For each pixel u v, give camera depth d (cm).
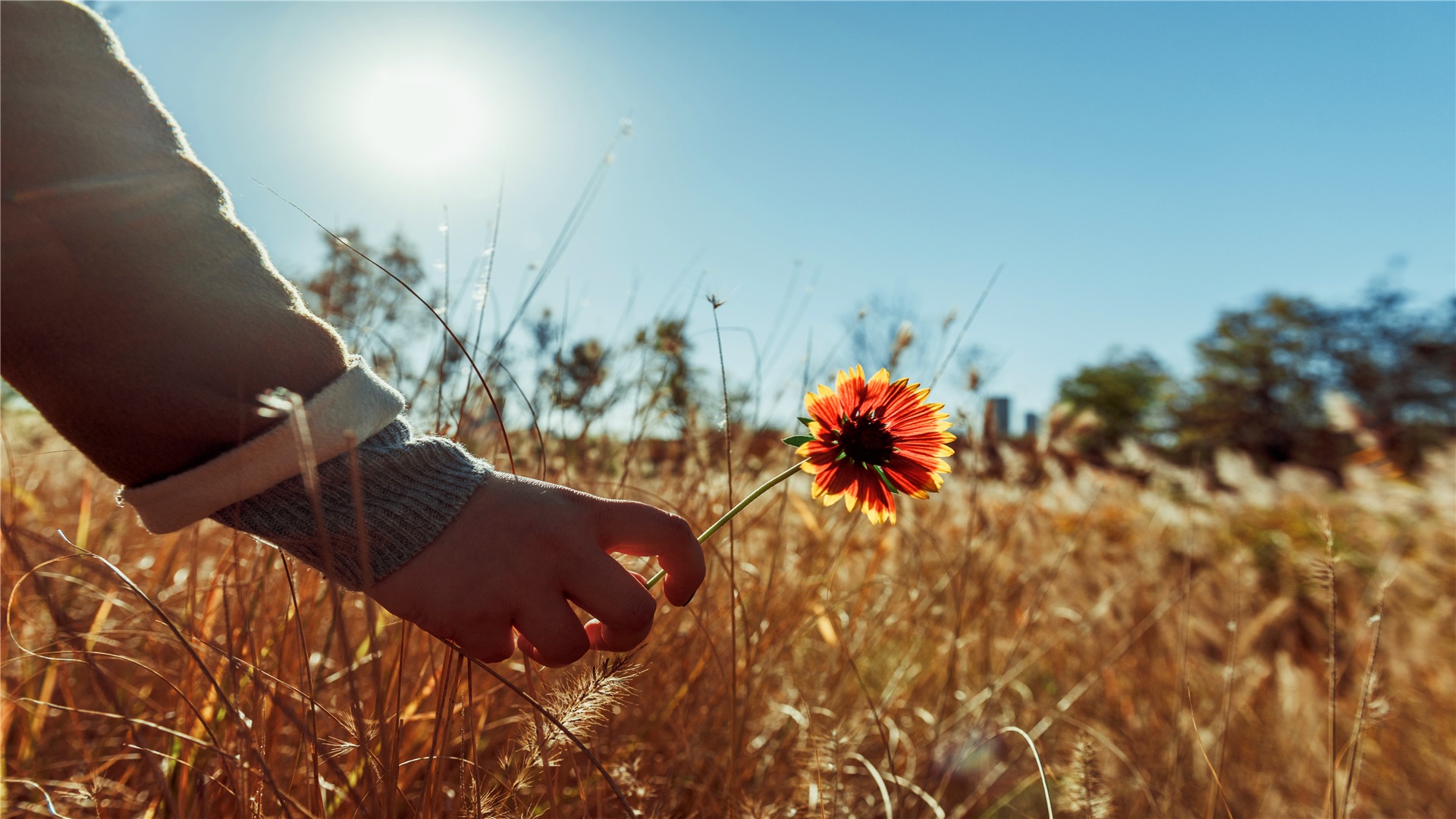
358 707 28
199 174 25
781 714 58
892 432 32
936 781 66
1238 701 90
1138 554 111
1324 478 156
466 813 31
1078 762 44
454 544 24
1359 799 76
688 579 27
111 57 24
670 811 47
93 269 22
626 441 69
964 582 74
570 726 31
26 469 68
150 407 22
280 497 24
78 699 49
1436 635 97
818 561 72
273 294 24
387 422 26
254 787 33
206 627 43
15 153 21
